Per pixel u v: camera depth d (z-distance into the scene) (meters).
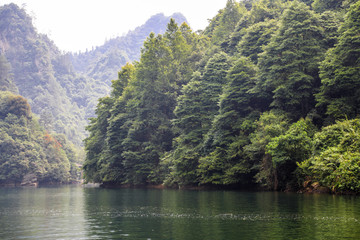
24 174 123.81
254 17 69.50
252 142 38.97
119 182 69.56
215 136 44.88
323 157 30.42
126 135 66.50
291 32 42.31
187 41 77.00
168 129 60.12
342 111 35.88
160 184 58.66
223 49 71.56
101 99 79.44
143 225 15.13
